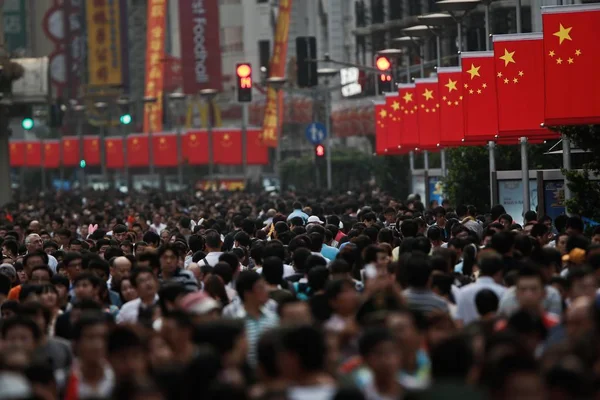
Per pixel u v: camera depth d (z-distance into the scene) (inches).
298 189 6033.5
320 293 1038.4
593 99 1831.9
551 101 1839.3
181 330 882.8
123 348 830.5
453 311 1155.3
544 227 1593.3
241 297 1037.2
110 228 2851.9
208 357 742.5
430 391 690.2
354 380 778.8
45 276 1406.3
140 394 672.4
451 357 752.3
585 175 1975.9
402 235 1930.4
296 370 745.0
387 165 4800.7
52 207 4522.6
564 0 2888.8
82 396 834.8
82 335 840.3
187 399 731.4
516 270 1168.8
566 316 935.7
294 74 7485.2
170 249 1369.3
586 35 1833.2
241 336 842.2
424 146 3070.9
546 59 1839.3
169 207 3757.4
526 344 793.6
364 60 7721.5
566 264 1358.3
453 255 1393.9
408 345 832.3
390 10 7440.9
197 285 1375.5
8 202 5059.1
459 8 2923.2
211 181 6633.9
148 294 1210.6
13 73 5004.9
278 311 1023.0
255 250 1553.9
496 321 941.8
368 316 930.7
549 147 3024.1
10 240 1996.8
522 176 2402.8
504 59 2153.1
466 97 2373.3
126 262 1427.2
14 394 732.0
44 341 1013.2
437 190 3422.7
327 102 5280.5
